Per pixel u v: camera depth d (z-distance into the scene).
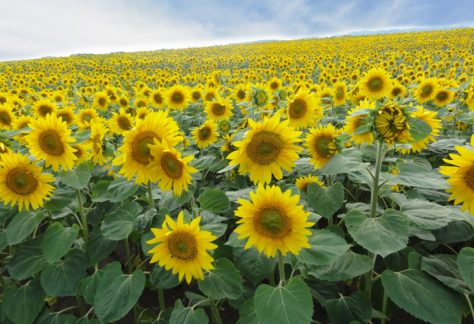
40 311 3.44
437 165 5.55
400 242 2.40
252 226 2.31
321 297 3.22
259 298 2.30
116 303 2.79
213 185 5.59
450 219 2.79
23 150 4.19
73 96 14.74
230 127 6.55
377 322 3.39
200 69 27.64
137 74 23.67
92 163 4.12
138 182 3.05
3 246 3.56
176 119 8.80
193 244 2.51
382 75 7.79
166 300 4.12
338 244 2.57
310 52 39.91
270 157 2.85
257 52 45.12
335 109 9.62
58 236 3.19
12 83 17.97
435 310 2.43
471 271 2.29
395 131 2.49
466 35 46.09
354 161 2.74
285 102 6.49
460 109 7.09
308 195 3.32
